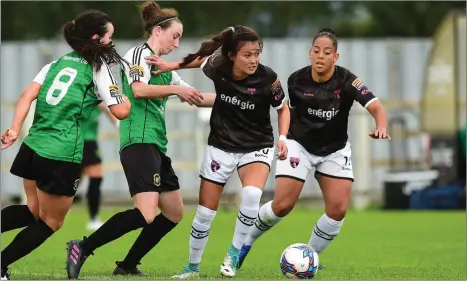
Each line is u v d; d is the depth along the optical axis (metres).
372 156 56.59
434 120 53.00
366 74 57.66
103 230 21.67
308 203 57.19
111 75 21.34
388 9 86.19
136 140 22.22
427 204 52.84
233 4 81.62
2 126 55.66
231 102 23.16
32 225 21.62
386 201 53.31
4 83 57.00
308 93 24.38
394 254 32.12
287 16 84.75
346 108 24.52
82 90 21.17
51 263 28.55
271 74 23.27
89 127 40.25
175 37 23.16
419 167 55.81
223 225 43.28
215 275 24.06
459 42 52.91
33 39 80.25
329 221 25.08
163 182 22.81
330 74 24.34
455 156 52.75
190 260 23.86
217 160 23.28
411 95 57.47
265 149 23.47
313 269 23.38
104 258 29.91
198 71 56.12
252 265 28.17
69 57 21.52
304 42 57.16
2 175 55.25
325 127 24.53
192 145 56.94
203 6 80.88
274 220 25.12
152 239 23.38
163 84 23.38
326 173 24.84
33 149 20.95
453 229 41.59
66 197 21.31
